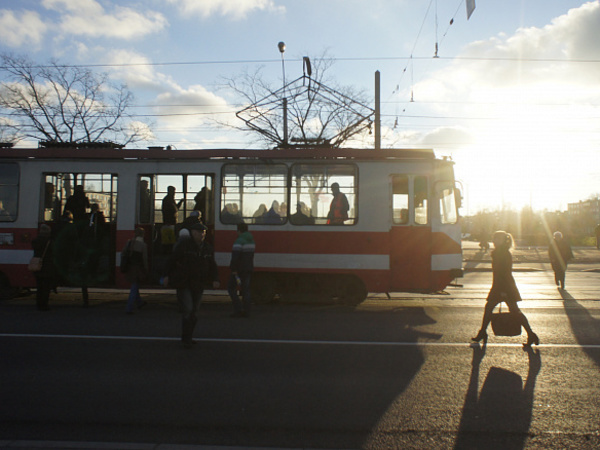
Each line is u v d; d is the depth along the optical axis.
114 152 11.42
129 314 9.76
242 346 7.16
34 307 10.62
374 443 4.02
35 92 24.59
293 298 12.14
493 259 7.32
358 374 5.85
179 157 11.31
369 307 11.11
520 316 7.14
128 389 5.29
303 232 11.05
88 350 6.87
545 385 5.48
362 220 10.99
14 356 6.54
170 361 6.35
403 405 4.86
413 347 7.16
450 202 11.22
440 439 4.10
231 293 9.57
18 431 4.22
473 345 7.30
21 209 11.50
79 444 3.87
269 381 5.58
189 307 6.96
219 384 5.46
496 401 4.98
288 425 4.37
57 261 10.56
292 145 13.21
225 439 4.09
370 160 11.08
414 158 11.09
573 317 9.70
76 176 11.52
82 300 11.86
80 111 25.09
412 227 10.97
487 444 4.01
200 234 6.93
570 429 4.31
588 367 6.16
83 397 5.04
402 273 10.91
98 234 11.32
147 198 11.35
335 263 10.95
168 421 4.45
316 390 5.29
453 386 5.43
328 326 8.69
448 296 13.34
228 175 11.23
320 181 11.11
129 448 3.82
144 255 10.05
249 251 9.63
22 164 11.56
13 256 11.45
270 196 11.16
